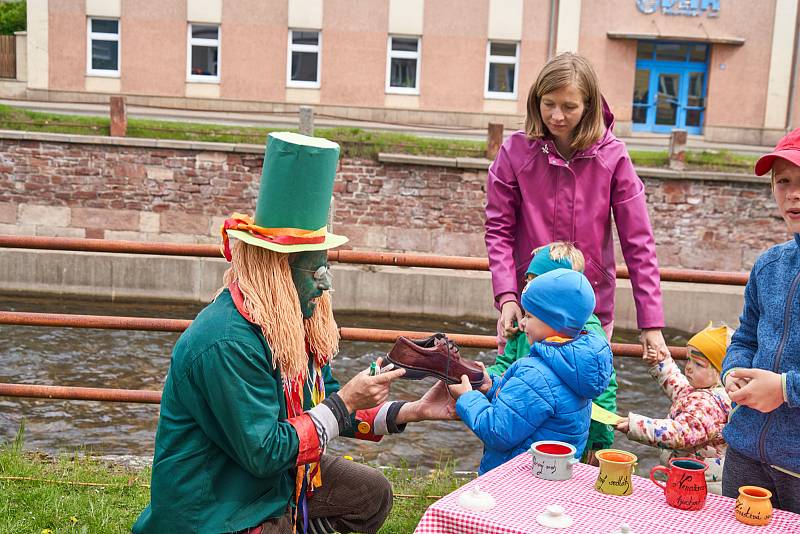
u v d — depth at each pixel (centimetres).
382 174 1470
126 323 454
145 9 2344
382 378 261
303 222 251
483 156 1502
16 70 2400
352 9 2372
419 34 2388
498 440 290
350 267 1445
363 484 295
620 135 2494
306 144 247
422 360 305
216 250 456
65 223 1491
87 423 727
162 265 1448
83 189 1483
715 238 1470
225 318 245
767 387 252
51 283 1446
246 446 238
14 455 446
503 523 227
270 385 246
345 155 1470
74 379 934
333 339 279
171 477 245
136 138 1469
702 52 2536
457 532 233
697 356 367
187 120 2053
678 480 242
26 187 1482
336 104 2400
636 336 1377
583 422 296
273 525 255
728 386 261
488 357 1164
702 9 2469
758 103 2522
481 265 468
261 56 2377
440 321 1423
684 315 1410
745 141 2533
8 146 1470
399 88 2422
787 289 267
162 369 985
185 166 1476
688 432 356
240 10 2358
